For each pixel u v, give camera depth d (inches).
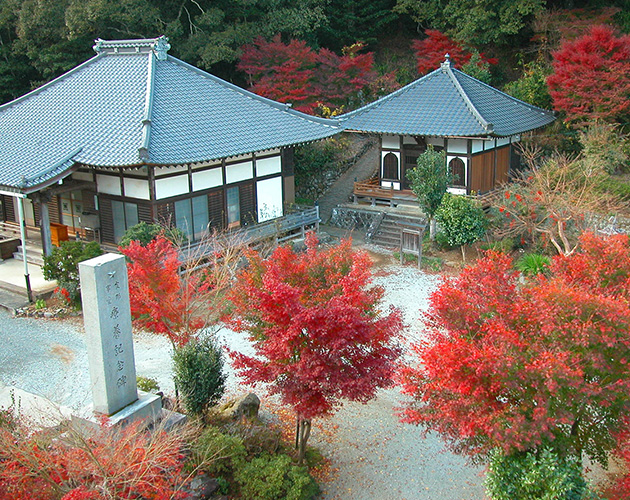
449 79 1205.1
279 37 1350.9
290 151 1055.6
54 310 775.1
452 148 1117.1
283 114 1041.5
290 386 449.1
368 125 1155.3
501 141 1181.1
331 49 1780.3
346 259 493.0
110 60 1033.5
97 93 965.2
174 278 547.2
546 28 1438.2
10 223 1047.0
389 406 604.1
